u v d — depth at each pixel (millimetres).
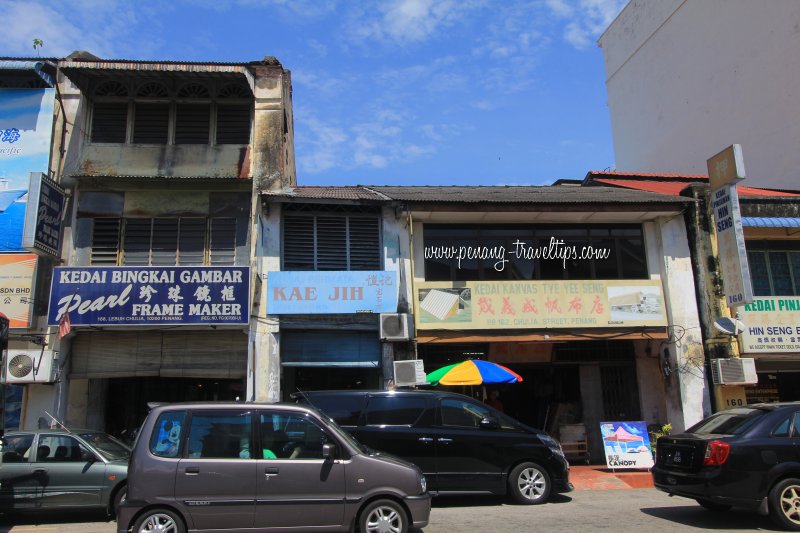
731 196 13758
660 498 9727
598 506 9000
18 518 9102
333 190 15445
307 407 6906
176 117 14320
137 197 13773
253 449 6488
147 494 6188
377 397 9438
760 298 14227
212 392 14594
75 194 13555
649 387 14750
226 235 13773
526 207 13727
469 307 13555
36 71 13234
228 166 13945
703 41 21406
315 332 13477
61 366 12789
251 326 12961
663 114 23203
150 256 13531
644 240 14812
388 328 13102
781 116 18562
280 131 14281
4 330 8578
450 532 7246
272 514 6297
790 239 15172
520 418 14945
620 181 18375
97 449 8969
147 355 13242
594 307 13867
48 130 13414
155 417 6551
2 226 12953
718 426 8133
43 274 13016
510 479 9203
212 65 13617
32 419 12438
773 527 7375
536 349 14828
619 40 26016
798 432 7543
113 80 14062
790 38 18328
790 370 15148
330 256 13805
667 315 14078
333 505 6402
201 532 6191
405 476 6617
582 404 14898
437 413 9359
